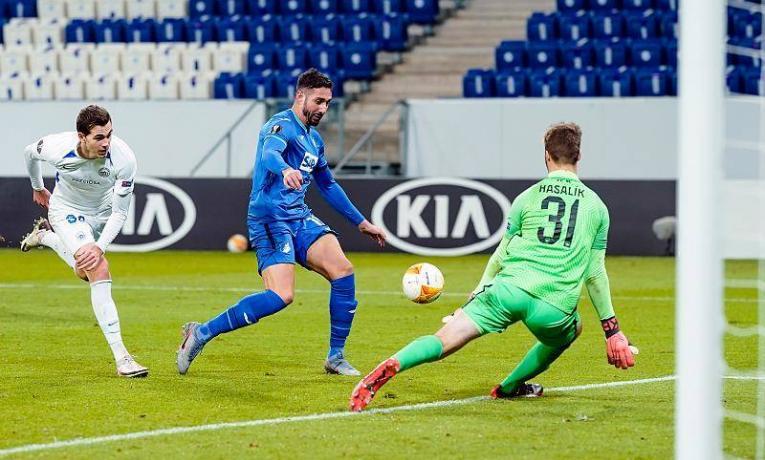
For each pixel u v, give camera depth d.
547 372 25.05
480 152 60.25
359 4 73.25
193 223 57.78
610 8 69.56
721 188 14.48
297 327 32.47
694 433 13.99
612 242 55.78
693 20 14.07
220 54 69.00
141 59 69.25
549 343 20.47
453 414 20.22
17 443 17.81
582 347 28.86
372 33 70.88
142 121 63.50
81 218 24.59
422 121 60.69
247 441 18.03
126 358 23.95
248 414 20.16
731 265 51.84
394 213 56.72
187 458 16.97
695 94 14.05
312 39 71.12
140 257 55.25
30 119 63.81
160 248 57.91
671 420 19.77
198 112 62.94
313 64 68.50
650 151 58.47
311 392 22.34
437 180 56.25
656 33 67.00
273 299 23.11
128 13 74.62
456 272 48.81
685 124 14.11
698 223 14.01
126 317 34.41
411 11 73.31
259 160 23.59
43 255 56.66
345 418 19.81
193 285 43.78
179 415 20.02
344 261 24.58
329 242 24.53
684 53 14.16
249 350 28.16
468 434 18.58
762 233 54.16
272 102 62.31
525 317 19.75
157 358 26.70
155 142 63.41
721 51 14.12
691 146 14.05
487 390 22.67
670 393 22.45
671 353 28.06
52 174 58.56
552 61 65.88
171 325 32.66
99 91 67.00
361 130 65.25
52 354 27.12
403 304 38.06
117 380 23.52
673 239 55.22
